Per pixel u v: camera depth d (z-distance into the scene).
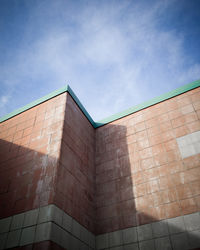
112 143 16.34
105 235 12.46
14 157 13.51
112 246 11.94
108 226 12.73
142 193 13.00
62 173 11.67
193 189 11.82
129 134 16.06
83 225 11.90
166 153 13.82
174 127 14.66
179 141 13.91
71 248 10.31
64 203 10.99
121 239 11.96
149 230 11.59
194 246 10.23
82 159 14.30
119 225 12.48
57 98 15.52
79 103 16.69
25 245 9.47
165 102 16.23
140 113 16.75
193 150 13.15
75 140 14.27
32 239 9.50
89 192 13.74
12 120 16.36
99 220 13.18
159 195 12.46
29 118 15.51
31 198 10.91
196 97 15.26
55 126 13.69
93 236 12.46
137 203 12.78
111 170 14.98
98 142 17.02
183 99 15.65
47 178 11.30
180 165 12.95
